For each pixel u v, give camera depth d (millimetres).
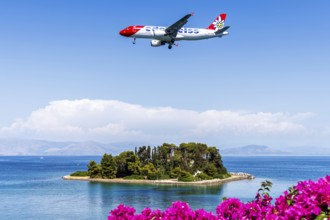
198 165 186250
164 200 119812
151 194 133875
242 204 12273
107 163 185625
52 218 93000
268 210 11703
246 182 179500
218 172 194375
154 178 175250
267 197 12758
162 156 186875
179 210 11531
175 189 148000
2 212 101500
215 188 152250
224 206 12250
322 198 9789
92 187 157500
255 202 12680
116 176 186125
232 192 139000
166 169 182625
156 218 11828
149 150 189625
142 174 179000
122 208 12297
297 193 11195
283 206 10844
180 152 189625
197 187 155125
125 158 184375
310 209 9711
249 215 11875
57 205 112812
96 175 191750
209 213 11609
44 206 111062
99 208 107000
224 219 11852
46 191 147375
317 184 10453
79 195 134000
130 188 151625
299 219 9734
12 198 128625
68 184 172000
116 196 129875
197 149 190000
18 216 95812
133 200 120625
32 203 117000
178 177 175000
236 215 11930
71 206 110812
